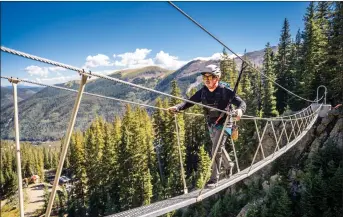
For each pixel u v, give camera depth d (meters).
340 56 33.19
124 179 48.44
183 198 6.20
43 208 58.97
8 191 76.56
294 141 17.66
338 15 36.44
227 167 6.80
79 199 54.31
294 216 27.27
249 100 44.12
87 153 53.50
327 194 25.23
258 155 41.03
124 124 53.69
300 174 31.42
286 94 52.41
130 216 4.70
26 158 92.06
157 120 55.28
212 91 5.93
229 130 6.11
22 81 3.22
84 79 3.09
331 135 32.66
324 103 36.03
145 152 48.94
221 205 35.50
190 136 56.03
